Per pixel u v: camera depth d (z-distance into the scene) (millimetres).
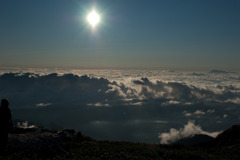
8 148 14133
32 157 13031
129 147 17109
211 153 16609
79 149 15445
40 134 18234
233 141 19016
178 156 15117
